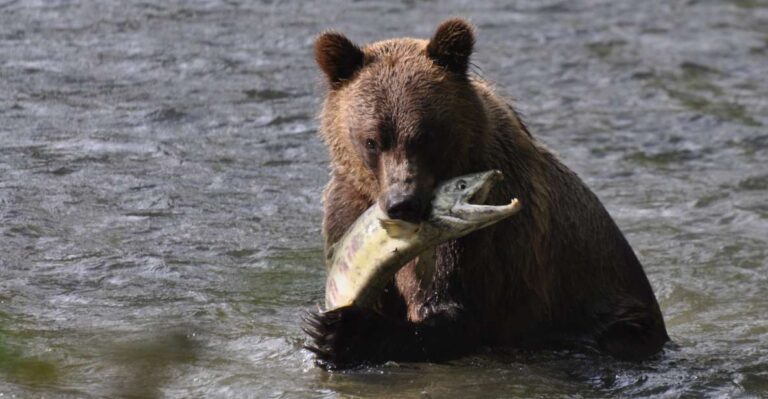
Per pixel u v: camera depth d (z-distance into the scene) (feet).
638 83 84.07
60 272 49.29
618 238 46.16
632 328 44.93
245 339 43.16
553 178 43.70
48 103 72.13
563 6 102.22
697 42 94.38
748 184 66.54
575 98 80.48
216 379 39.40
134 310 45.57
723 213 61.93
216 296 47.75
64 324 43.70
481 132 40.29
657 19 100.27
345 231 41.63
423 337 40.29
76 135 67.21
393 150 38.68
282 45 86.33
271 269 51.29
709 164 69.87
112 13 91.09
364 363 40.47
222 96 75.51
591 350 44.09
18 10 90.22
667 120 76.89
